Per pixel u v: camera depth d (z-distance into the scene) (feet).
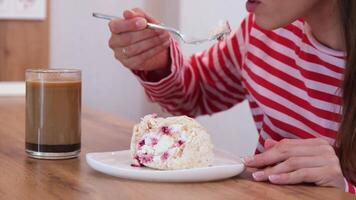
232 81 4.51
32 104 3.01
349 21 3.22
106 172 2.71
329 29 3.46
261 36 3.94
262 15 3.18
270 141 2.97
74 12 6.30
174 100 4.31
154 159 2.68
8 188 2.51
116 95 6.58
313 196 2.52
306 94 3.66
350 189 2.72
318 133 3.63
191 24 6.46
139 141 2.76
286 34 3.80
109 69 6.51
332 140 3.57
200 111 4.71
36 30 6.04
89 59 6.42
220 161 2.87
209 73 4.48
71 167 2.88
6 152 3.16
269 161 2.82
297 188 2.64
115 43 3.72
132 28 3.59
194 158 2.68
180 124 2.72
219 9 6.55
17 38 5.97
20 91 5.65
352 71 3.20
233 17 6.63
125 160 2.88
